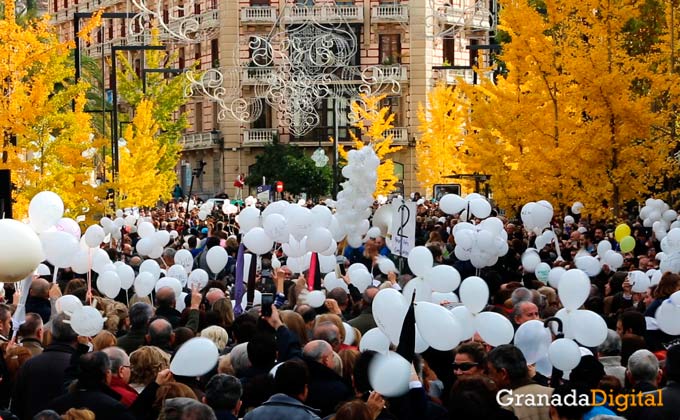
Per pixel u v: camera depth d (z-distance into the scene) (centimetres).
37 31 3872
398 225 2102
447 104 7000
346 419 956
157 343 1348
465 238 1917
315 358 1179
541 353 1266
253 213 1870
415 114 8594
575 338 1299
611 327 1712
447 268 1484
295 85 6694
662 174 3238
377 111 7794
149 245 2319
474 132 4750
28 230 1280
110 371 1168
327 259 2031
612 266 2205
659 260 2159
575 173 3253
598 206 3228
